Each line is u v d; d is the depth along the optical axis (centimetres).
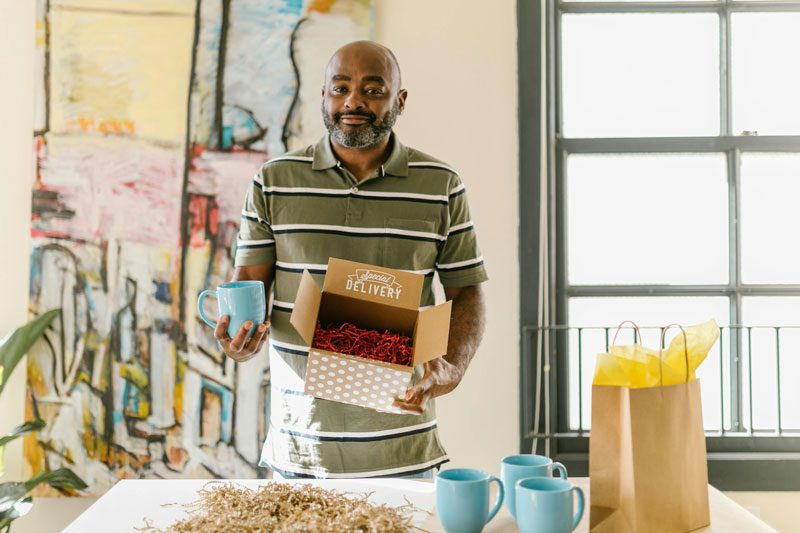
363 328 136
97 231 205
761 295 221
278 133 206
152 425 205
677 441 104
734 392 219
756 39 223
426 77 210
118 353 205
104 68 205
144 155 205
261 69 205
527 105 210
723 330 220
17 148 208
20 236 209
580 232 224
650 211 223
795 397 220
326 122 161
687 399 106
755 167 222
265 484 126
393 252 157
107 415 206
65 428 205
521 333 210
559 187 221
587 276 224
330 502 112
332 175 159
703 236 223
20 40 208
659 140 221
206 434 205
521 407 210
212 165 205
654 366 103
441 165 165
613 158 223
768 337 219
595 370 104
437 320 123
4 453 207
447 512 100
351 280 125
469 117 210
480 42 211
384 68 158
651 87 223
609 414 103
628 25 223
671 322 221
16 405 208
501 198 211
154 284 205
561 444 217
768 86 223
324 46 206
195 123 205
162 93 205
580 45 224
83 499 208
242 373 206
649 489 100
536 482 101
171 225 205
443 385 142
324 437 150
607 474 103
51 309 205
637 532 99
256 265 161
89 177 205
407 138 210
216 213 205
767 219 222
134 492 121
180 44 205
